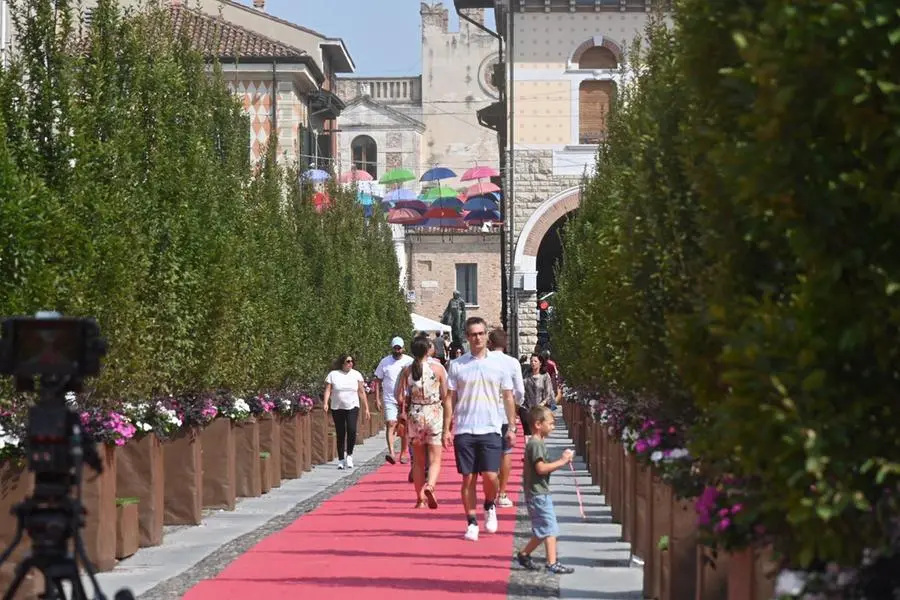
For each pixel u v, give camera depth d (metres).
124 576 20.55
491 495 25.67
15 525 18.00
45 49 22.39
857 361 8.96
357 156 142.50
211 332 28.19
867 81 8.52
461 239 119.81
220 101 35.41
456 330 102.00
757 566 11.78
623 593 19.02
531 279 80.12
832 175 8.95
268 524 28.47
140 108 26.33
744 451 9.23
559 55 79.12
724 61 10.86
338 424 44.94
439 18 147.88
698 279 12.55
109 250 21.98
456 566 21.42
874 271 8.74
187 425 28.05
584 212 44.78
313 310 46.34
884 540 8.80
